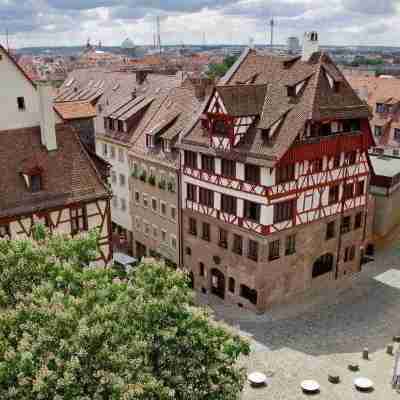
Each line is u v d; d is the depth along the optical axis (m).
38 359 13.15
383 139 61.31
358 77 69.00
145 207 42.41
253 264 32.88
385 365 27.84
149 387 13.52
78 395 12.75
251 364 27.92
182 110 39.47
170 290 16.36
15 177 27.23
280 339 30.64
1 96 27.70
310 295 36.12
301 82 32.56
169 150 38.31
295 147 30.39
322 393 25.39
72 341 13.32
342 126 33.94
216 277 36.75
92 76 58.19
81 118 35.28
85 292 15.66
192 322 16.20
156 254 42.72
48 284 15.48
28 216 26.70
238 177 32.31
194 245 37.69
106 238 29.97
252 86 33.28
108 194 29.28
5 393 12.66
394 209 44.38
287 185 31.50
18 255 16.92
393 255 43.38
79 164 29.38
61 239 18.64
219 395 15.96
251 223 32.19
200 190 35.78
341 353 29.08
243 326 32.19
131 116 43.72
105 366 13.41
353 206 37.34
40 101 28.03
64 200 27.81
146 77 48.59
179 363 15.73
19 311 14.38
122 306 15.38
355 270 39.91
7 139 27.91
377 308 34.44
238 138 31.98
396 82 63.88
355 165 36.16
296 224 33.19
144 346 14.35
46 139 28.56
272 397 25.14
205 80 39.78
